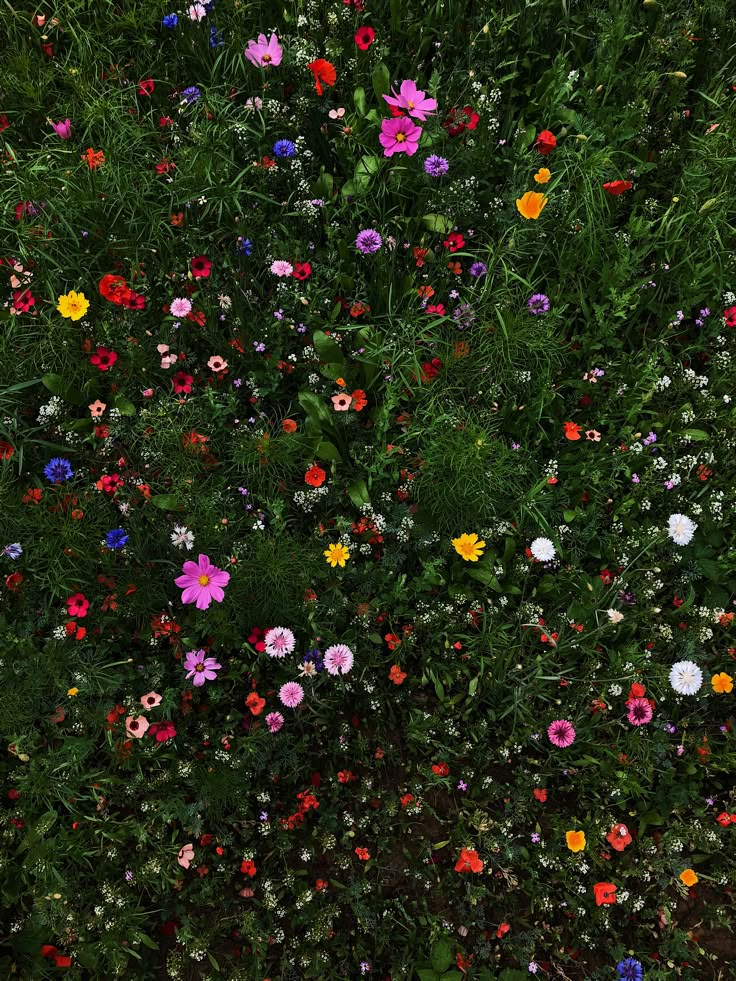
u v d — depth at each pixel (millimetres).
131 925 964
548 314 1169
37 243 1222
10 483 1125
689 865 1006
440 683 1080
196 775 1006
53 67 1397
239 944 991
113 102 1325
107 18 1406
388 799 1031
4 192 1256
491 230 1290
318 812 1046
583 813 1050
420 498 1121
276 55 1269
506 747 1046
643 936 1006
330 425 1142
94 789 999
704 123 1339
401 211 1295
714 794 1057
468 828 1041
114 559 1089
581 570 1106
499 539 1142
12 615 1082
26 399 1184
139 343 1188
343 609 1085
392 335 1188
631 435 1156
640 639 1097
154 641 1059
